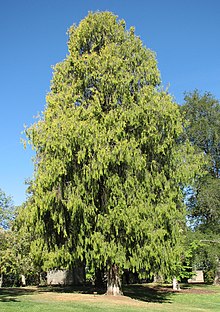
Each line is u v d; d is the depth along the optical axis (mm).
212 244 30766
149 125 18109
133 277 37156
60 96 18750
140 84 19672
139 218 16797
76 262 18797
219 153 35344
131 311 13680
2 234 17625
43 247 18281
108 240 17125
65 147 16609
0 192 20766
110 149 17172
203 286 32938
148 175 18188
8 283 33062
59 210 17281
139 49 20219
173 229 18359
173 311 14875
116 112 17906
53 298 17188
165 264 17703
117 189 17078
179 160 19812
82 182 17141
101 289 25547
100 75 19047
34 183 17562
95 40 21000
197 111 35969
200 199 33031
